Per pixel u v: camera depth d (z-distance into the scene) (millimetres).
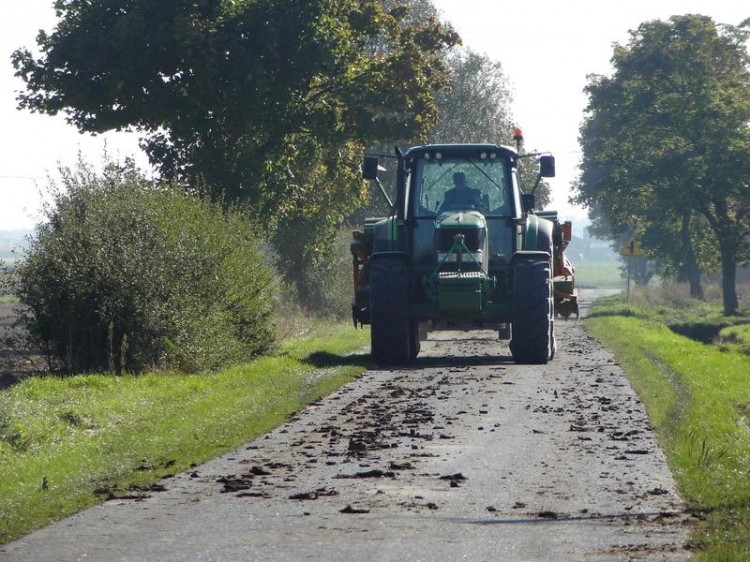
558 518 12664
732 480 14469
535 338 31875
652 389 24969
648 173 93062
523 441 18047
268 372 28625
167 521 12734
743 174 90438
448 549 11328
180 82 48031
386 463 16219
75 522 12742
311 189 58812
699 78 94625
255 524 12547
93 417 20812
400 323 32219
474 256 31609
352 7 55625
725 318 88062
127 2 48031
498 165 33375
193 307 30297
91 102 47438
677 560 10750
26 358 35188
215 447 17594
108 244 29500
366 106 53656
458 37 62094
